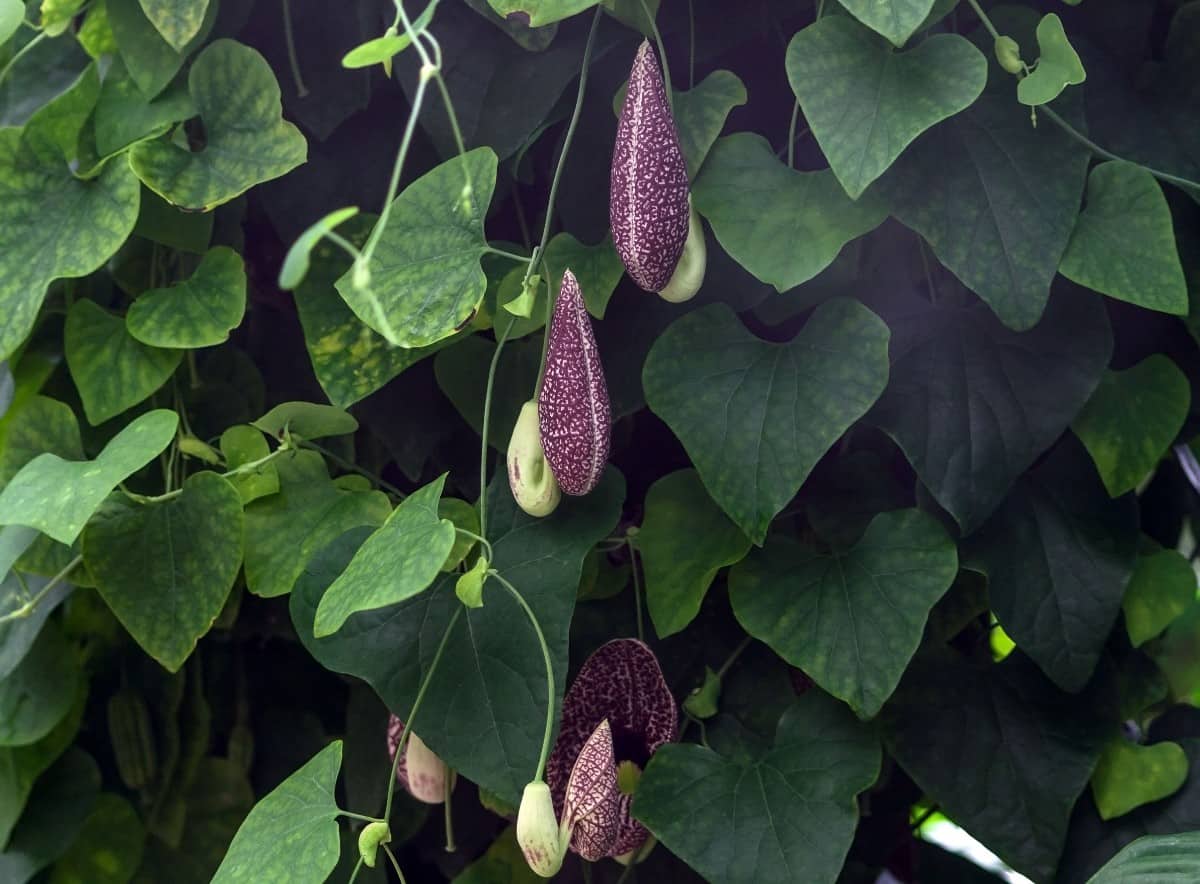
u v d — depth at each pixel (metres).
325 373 0.65
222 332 0.66
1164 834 0.63
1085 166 0.62
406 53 0.66
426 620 0.63
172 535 0.65
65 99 0.65
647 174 0.59
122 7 0.65
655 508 0.66
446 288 0.61
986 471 0.63
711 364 0.63
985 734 0.66
